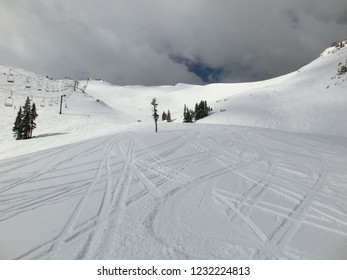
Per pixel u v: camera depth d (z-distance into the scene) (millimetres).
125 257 5887
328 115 64562
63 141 36781
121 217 7848
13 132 55500
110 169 13648
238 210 8516
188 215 8055
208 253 6102
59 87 113938
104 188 10562
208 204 8953
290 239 6773
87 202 9047
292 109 72812
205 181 11633
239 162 15633
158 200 9250
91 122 60812
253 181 11766
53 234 6836
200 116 80062
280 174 13102
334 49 177000
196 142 22703
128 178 11992
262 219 7887
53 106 79188
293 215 8234
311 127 58344
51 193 10008
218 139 24391
